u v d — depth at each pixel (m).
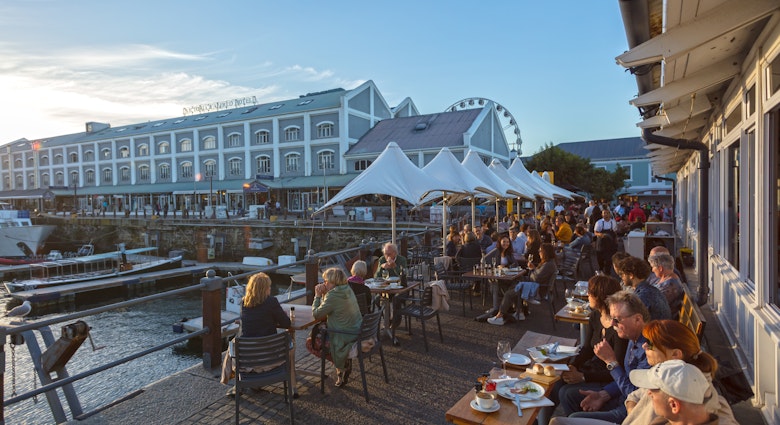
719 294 7.67
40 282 25.55
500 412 3.08
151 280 27.67
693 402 2.07
